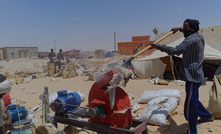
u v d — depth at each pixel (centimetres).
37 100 715
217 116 422
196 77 324
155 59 1107
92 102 308
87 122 333
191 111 333
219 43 1343
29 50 6131
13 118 385
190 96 329
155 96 548
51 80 1196
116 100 299
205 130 376
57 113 382
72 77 1292
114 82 283
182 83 931
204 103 543
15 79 1184
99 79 301
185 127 402
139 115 473
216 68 1029
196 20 336
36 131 343
